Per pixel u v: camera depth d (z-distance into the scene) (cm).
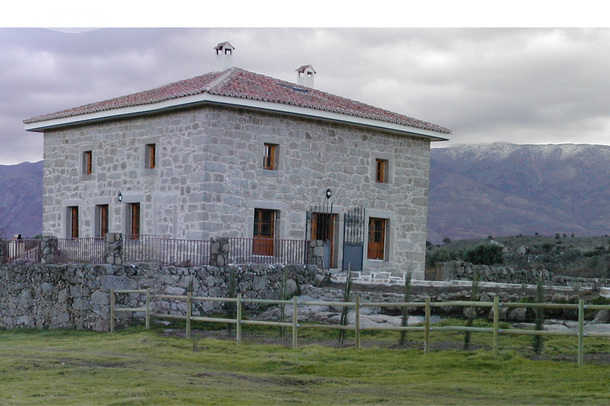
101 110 2480
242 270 2031
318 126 2458
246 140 2284
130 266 1875
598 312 1609
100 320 1841
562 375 1184
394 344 1493
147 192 2395
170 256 2053
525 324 1576
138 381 1202
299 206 2400
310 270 2194
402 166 2695
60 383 1181
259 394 1113
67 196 2719
